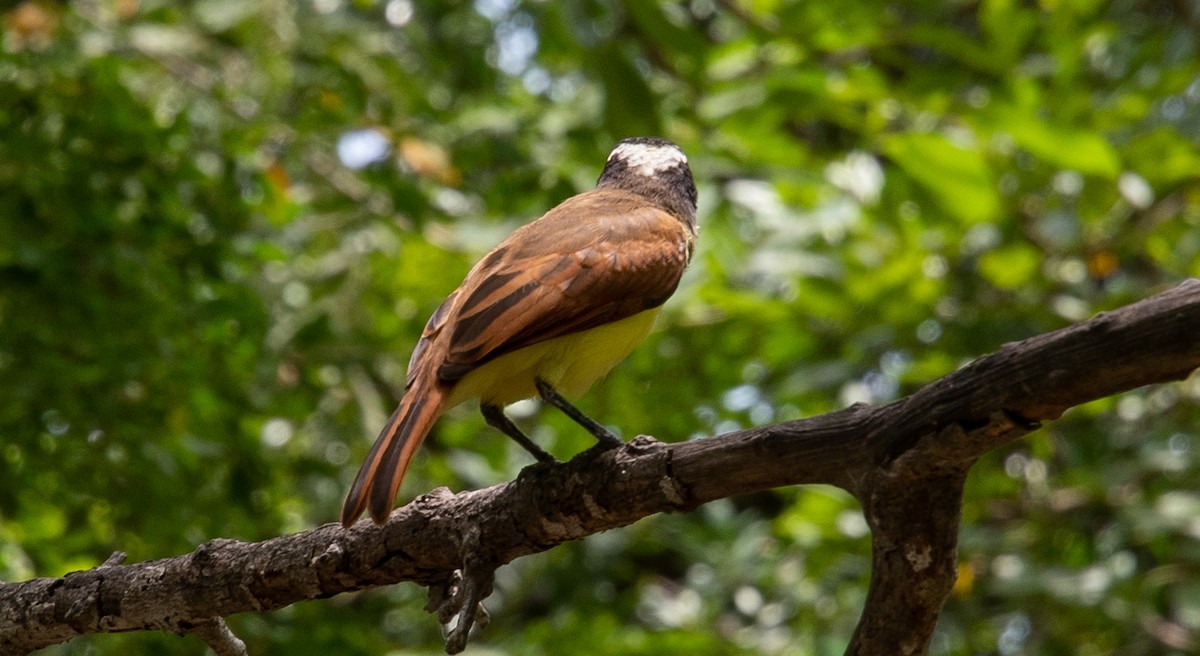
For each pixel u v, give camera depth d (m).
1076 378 4.61
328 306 13.73
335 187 13.41
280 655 11.05
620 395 14.84
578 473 6.11
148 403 11.02
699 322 14.48
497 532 6.30
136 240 11.16
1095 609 13.26
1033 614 13.81
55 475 10.91
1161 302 4.50
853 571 14.32
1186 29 13.93
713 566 15.65
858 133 15.71
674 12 12.55
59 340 10.80
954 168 13.12
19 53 11.33
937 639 13.52
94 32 12.62
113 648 10.41
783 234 13.32
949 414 4.86
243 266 11.86
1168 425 13.61
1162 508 12.38
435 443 14.20
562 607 15.71
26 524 10.82
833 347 14.63
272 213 12.24
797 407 14.84
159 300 11.02
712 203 12.88
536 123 14.16
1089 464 13.94
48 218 11.03
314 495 13.03
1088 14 14.62
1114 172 12.73
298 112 13.15
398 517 6.52
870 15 13.75
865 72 13.73
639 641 13.95
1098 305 13.02
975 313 13.68
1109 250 13.86
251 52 13.73
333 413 13.63
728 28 15.77
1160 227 14.13
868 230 14.11
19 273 10.70
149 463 10.78
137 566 7.03
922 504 5.07
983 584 13.82
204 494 11.52
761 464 5.51
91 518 11.12
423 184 13.07
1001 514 14.17
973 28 17.84
